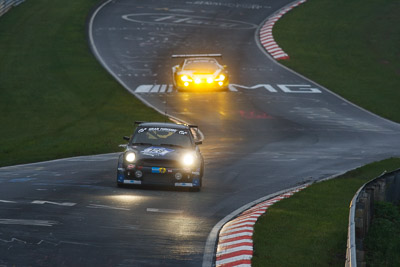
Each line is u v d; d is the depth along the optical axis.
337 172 69.56
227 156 81.56
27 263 29.05
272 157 81.31
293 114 125.50
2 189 50.19
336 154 85.62
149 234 36.03
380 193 50.22
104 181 56.88
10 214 39.50
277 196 52.78
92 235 35.06
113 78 157.00
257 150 88.31
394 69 181.12
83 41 195.50
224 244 34.59
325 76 168.00
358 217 37.50
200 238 35.69
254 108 129.88
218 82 143.62
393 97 150.62
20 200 44.84
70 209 42.16
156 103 132.62
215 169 69.56
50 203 44.06
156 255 31.59
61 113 122.25
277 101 138.00
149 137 55.84
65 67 165.50
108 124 112.56
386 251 40.62
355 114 129.12
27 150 86.62
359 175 66.62
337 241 36.19
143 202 46.41
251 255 32.16
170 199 48.66
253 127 112.00
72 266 29.02
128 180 52.69
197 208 45.53
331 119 122.38
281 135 104.62
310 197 51.66
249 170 69.62
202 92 145.12
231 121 117.00
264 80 160.25
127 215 41.16
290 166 73.56
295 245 34.94
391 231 43.84
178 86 144.38
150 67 170.75
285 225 39.84
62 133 103.94
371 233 43.00
